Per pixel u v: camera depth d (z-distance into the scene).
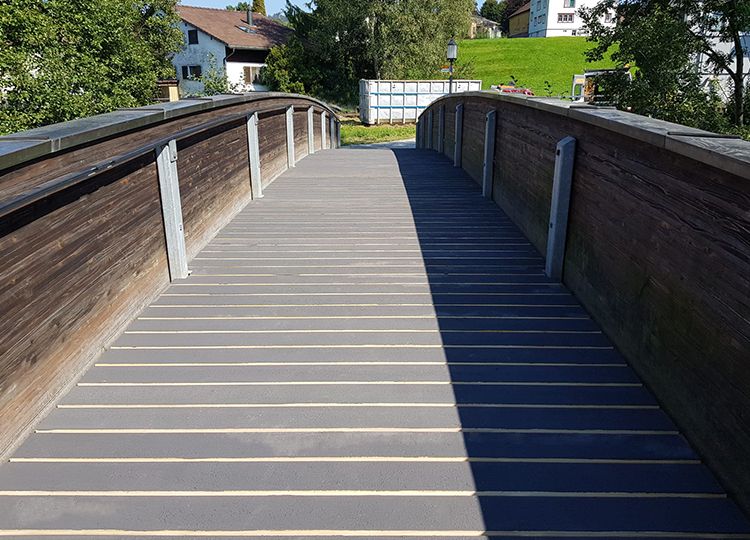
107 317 2.56
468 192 5.98
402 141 17.91
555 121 3.45
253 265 3.67
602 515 1.61
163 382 2.29
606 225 2.64
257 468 1.79
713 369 1.75
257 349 2.56
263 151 6.13
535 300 3.09
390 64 24.09
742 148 1.67
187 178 3.67
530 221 4.09
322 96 25.89
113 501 1.66
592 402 2.14
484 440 1.93
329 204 5.41
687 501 1.66
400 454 1.86
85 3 11.12
